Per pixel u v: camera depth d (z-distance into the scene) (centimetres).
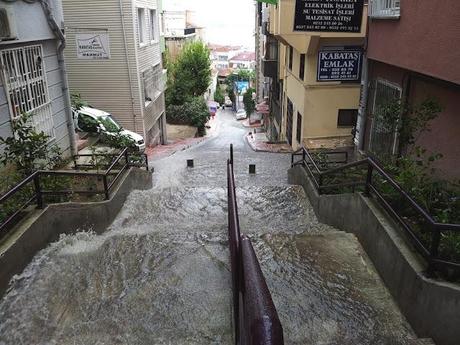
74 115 1434
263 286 230
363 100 1039
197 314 447
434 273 408
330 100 1496
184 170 1411
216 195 946
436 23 659
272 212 862
